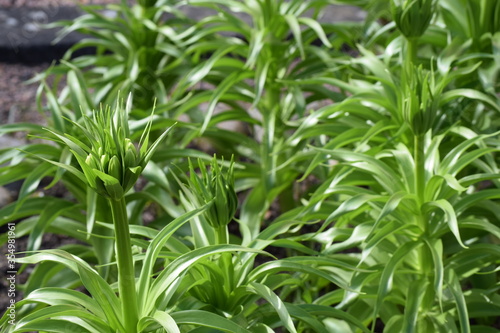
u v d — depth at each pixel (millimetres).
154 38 2789
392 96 1992
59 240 2834
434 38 2217
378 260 1997
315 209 1962
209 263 1683
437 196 1851
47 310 1599
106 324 1607
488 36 2162
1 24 4121
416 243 1863
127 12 2793
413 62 1980
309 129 2090
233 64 2516
